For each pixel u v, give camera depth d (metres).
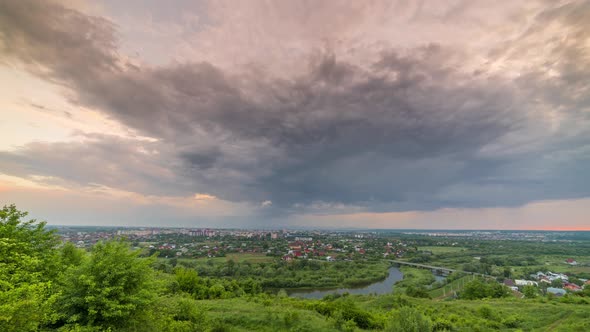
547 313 39.50
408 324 21.80
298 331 26.36
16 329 11.40
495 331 32.38
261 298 44.25
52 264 18.67
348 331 27.66
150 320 19.00
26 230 19.72
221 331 25.11
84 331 13.92
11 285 12.58
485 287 69.75
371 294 76.31
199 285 49.16
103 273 15.41
